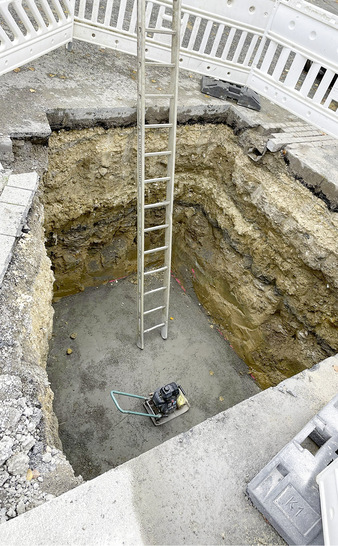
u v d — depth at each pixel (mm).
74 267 5320
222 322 5641
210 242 5555
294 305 4445
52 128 3943
